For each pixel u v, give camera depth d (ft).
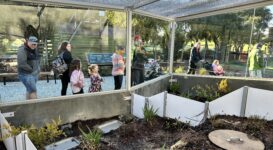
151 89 16.89
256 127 10.91
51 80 12.66
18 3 11.50
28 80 11.81
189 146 9.23
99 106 13.26
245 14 18.17
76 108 12.49
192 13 16.58
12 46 11.55
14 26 11.62
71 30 13.43
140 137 10.53
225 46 19.30
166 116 12.73
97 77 14.20
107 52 14.43
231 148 8.76
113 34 14.32
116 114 13.93
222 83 17.26
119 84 14.52
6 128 8.46
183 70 20.56
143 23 16.01
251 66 17.74
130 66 14.21
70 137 10.63
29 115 11.01
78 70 13.60
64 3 11.66
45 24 12.60
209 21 19.49
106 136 10.68
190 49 20.38
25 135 7.27
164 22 18.52
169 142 10.00
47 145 9.48
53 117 11.77
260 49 17.70
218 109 12.07
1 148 9.24
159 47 18.58
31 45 11.94
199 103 11.50
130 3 12.37
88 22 13.92
